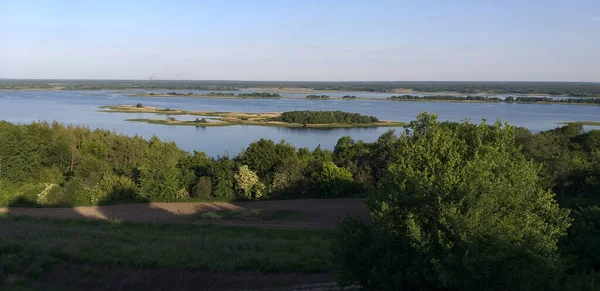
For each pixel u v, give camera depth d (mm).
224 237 21438
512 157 13727
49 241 18391
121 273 15562
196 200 31578
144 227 23531
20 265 15430
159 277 15375
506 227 10641
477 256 9906
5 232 19875
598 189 22953
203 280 15305
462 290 10094
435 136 12961
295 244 20047
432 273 10398
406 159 12703
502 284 9984
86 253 16797
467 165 11586
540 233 11250
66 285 14508
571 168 26875
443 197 10898
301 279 15609
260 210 28234
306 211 28625
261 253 18219
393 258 10844
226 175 32625
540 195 12164
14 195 30453
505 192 11203
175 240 20000
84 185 31266
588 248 13656
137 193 31016
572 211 17297
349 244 12062
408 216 10758
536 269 10047
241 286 14984
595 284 10078
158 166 31781
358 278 11969
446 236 10734
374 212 11531
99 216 27109
